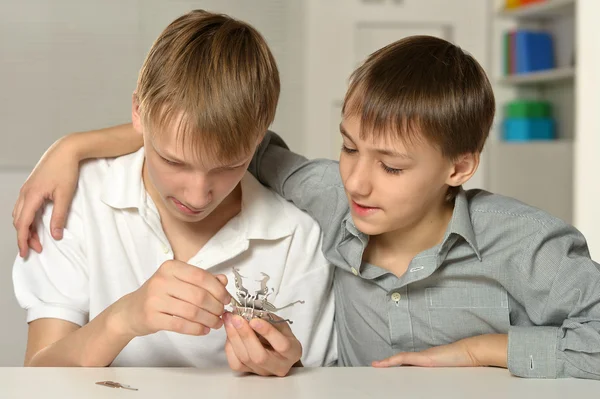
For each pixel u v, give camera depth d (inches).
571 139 150.6
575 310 49.4
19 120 122.6
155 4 128.0
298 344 47.0
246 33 53.0
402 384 44.1
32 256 55.6
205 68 50.1
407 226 53.5
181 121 49.1
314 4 139.3
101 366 49.2
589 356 45.9
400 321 54.8
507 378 45.9
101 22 125.3
